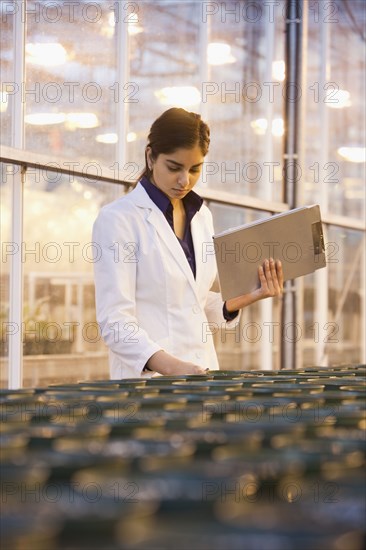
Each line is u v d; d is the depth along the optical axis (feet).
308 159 32.89
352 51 37.01
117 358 12.59
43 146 19.35
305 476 3.65
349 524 2.92
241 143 27.71
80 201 20.38
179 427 4.79
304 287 32.63
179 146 12.34
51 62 19.62
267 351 29.55
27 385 18.89
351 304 37.19
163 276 12.57
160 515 3.07
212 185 26.05
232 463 3.74
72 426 4.79
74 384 7.49
